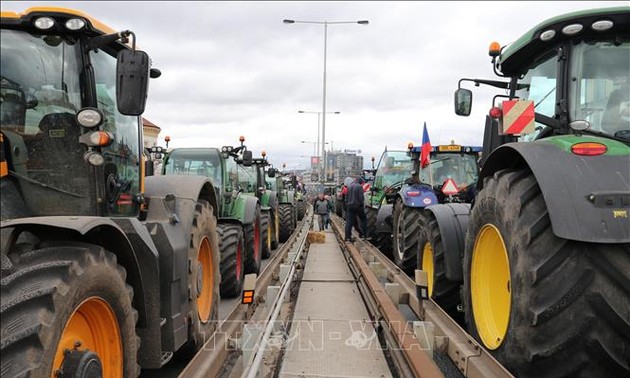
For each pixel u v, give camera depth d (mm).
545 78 3818
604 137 3258
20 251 2330
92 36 3076
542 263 2738
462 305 4883
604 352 2611
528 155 3014
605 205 2631
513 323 2953
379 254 8344
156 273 3125
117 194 3336
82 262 2271
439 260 5145
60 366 2191
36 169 2891
